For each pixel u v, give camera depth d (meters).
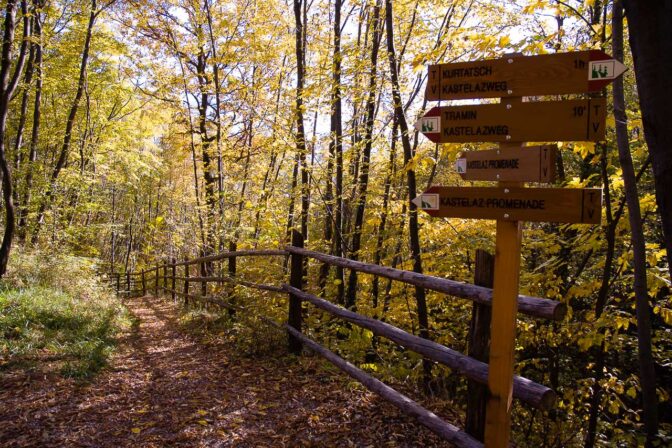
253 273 9.44
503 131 2.54
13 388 4.48
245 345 6.21
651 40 2.33
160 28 15.41
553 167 2.43
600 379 5.96
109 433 3.74
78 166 18.47
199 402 4.42
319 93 8.82
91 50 17.00
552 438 5.79
